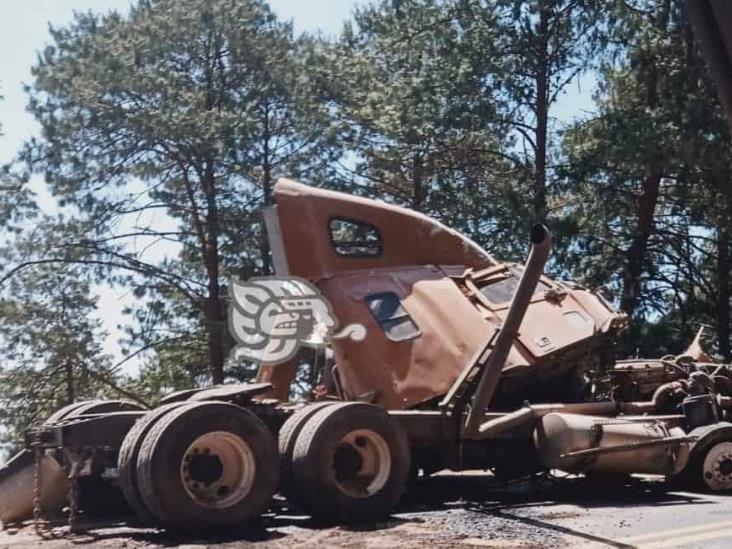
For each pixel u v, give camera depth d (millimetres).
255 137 25750
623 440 9414
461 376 9430
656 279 28688
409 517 8281
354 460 8227
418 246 10664
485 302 10320
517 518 8164
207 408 7453
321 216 10461
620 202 27047
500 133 26453
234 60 27094
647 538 7121
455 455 9422
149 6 27172
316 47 28344
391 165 27406
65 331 27672
